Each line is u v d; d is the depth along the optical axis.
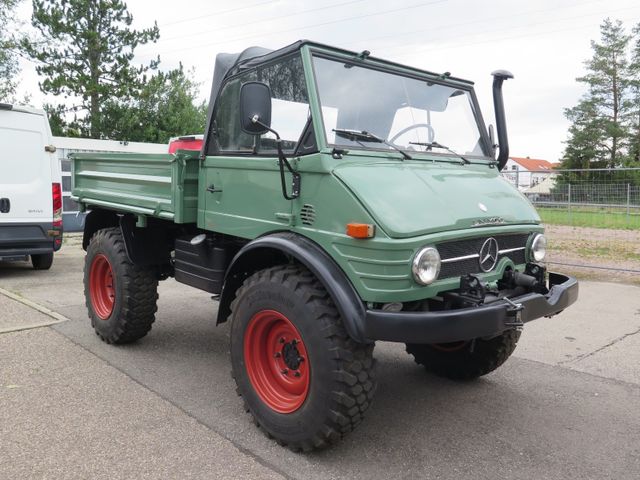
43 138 8.58
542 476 3.07
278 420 3.29
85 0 24.81
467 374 4.42
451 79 4.39
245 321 3.48
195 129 31.42
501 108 4.33
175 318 6.27
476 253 3.34
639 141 47.38
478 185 3.72
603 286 8.34
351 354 3.02
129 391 4.08
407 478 3.02
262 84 3.18
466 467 3.15
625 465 3.20
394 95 3.89
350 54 3.70
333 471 3.07
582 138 49.16
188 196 4.24
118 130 26.56
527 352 5.26
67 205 14.70
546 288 3.66
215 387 4.21
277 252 3.67
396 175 3.35
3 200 8.20
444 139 4.13
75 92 25.19
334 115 3.44
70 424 3.51
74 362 4.66
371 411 3.90
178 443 3.32
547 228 11.48
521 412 3.92
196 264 4.45
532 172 11.05
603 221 10.76
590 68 49.66
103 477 2.92
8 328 5.55
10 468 2.97
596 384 4.46
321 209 3.22
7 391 4.00
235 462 3.12
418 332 2.85
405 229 2.93
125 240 4.83
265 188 3.61
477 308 3.00
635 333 5.88
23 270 9.32
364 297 3.00
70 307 6.55
